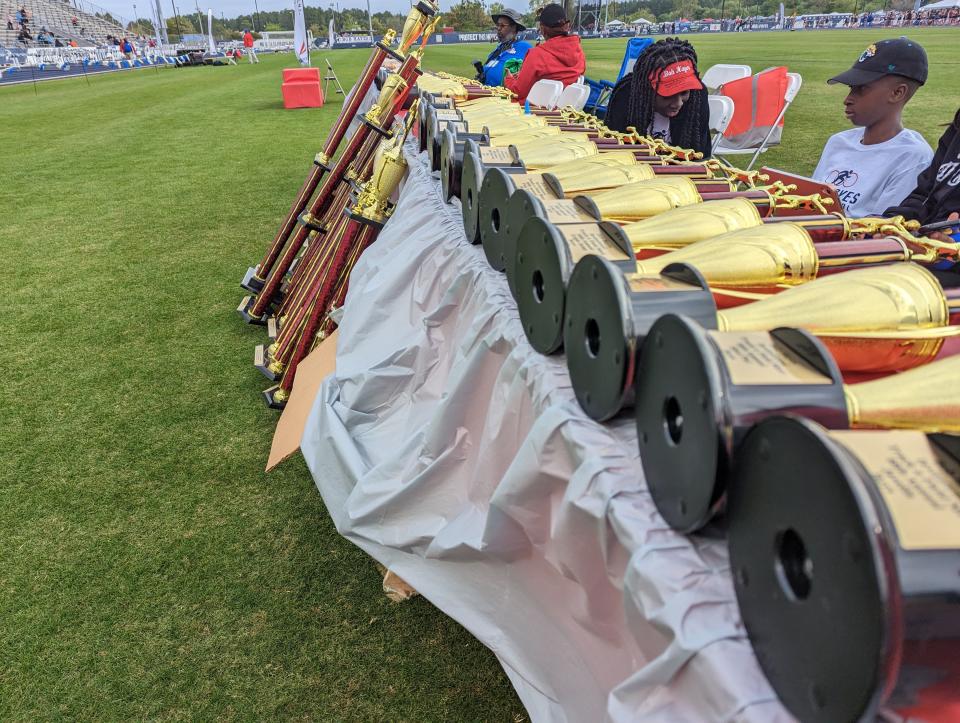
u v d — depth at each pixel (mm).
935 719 498
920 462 512
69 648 1737
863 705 469
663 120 2971
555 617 1204
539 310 1205
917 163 2385
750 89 4461
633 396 889
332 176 3283
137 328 3607
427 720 1535
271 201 6113
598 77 14594
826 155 2736
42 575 1975
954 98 10867
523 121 2598
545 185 1521
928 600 445
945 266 1301
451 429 1562
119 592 1911
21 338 3500
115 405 2877
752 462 604
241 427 2715
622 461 932
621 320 839
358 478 1856
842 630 488
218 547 2080
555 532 1004
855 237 1226
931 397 675
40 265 4562
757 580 612
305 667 1674
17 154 8672
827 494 496
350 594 1893
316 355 2629
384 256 2496
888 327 818
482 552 1265
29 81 23250
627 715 763
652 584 742
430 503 1615
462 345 1580
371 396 2096
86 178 7199
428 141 2859
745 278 981
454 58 24516
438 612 1824
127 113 12617
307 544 2086
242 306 3688
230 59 34094
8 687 1636
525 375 1237
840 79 2434
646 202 1348
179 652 1723
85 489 2348
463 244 1979
